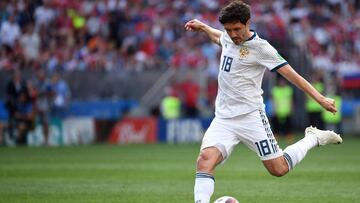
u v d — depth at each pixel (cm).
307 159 6312
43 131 8756
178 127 9400
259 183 4441
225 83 2919
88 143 9069
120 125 9306
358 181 4522
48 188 4181
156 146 8394
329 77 10312
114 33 11200
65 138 8906
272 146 2933
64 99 9169
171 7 11894
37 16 11244
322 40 11719
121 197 3775
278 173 2980
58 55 10438
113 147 8212
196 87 9662
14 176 4897
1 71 9388
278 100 8875
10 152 7319
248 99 2898
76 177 4828
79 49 10756
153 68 10200
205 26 3197
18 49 10431
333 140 3144
